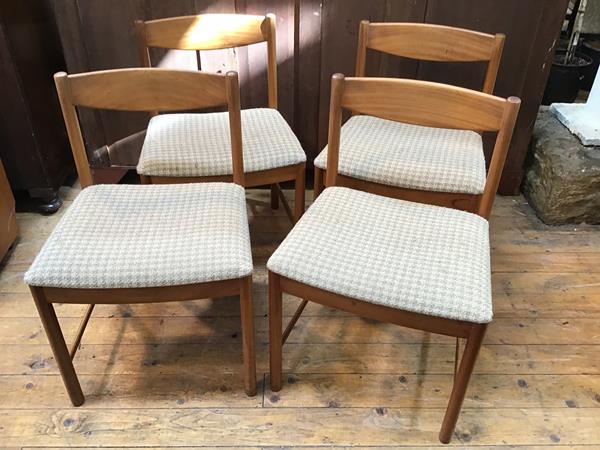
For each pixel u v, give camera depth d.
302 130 2.01
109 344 1.47
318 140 2.03
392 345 1.48
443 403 1.32
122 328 1.52
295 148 1.49
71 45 1.79
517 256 1.82
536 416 1.29
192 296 1.12
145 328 1.52
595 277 1.73
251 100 1.93
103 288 1.06
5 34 1.64
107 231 1.14
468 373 1.09
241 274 1.08
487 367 1.42
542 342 1.49
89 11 1.72
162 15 1.75
